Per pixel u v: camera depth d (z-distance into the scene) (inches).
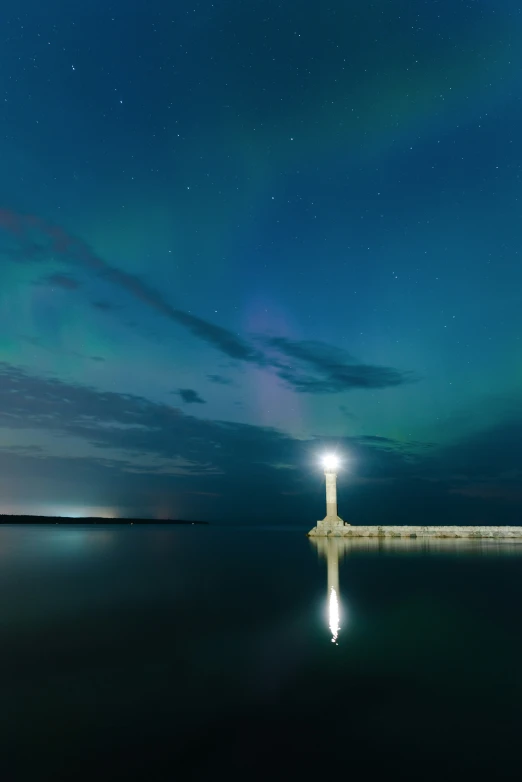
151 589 790.5
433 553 1439.5
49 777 240.7
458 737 279.1
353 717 304.8
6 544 2004.2
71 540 2365.9
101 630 511.2
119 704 323.6
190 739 278.1
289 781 236.1
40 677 373.4
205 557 1390.3
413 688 349.4
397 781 236.2
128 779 238.7
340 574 968.3
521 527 2174.0
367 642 465.4
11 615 589.0
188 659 415.5
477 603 657.6
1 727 292.4
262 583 852.0
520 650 438.6
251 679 367.6
